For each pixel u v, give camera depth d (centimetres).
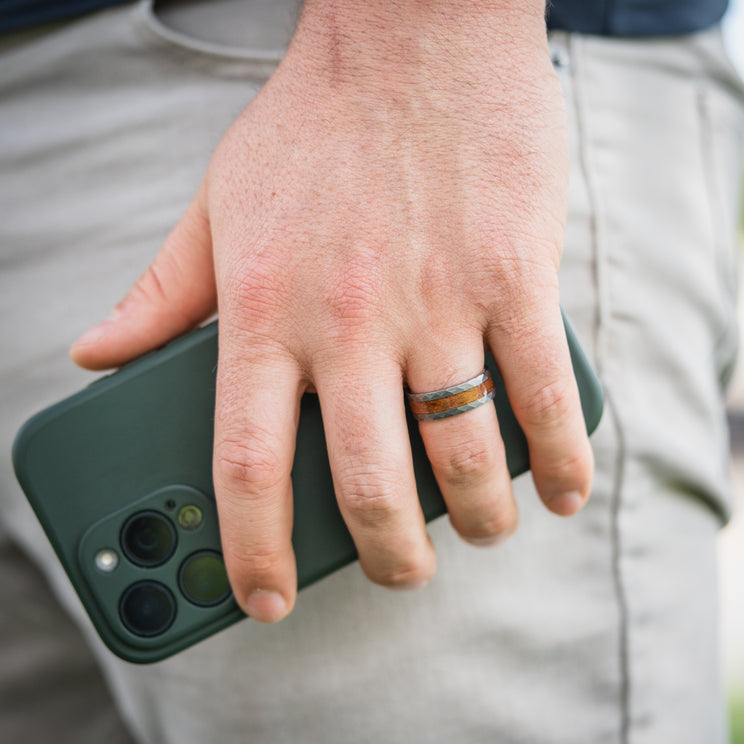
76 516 45
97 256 52
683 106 52
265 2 48
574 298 49
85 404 45
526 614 49
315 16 43
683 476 50
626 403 49
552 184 43
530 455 44
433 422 42
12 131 52
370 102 43
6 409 54
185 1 49
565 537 49
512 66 43
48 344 52
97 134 51
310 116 43
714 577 52
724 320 53
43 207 52
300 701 49
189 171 50
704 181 52
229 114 50
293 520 45
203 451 45
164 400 46
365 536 43
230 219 43
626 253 49
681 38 51
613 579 49
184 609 45
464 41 43
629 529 49
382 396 42
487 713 49
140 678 52
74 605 55
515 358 42
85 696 63
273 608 44
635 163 50
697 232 51
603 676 49
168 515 45
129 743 63
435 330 42
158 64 50
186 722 51
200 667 49
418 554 43
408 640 48
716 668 53
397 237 42
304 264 42
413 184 42
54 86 52
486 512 43
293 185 43
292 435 43
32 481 45
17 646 61
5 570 60
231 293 43
